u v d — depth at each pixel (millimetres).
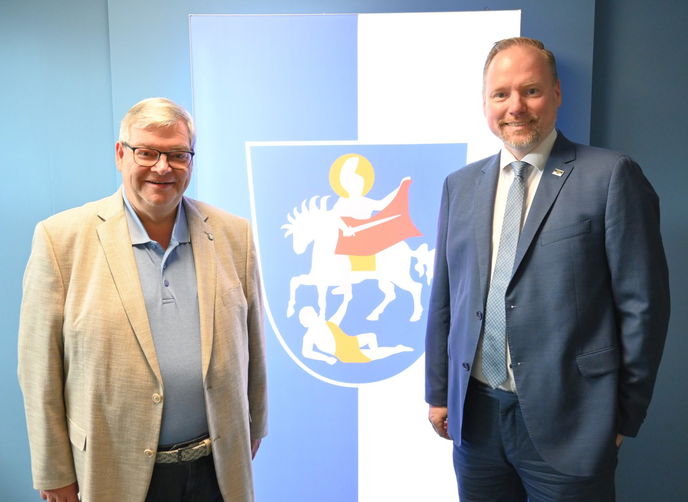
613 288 1309
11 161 2119
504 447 1436
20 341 1233
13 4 2055
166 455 1234
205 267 1296
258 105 1870
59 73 2078
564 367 1311
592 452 1305
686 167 2080
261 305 1513
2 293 2174
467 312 1451
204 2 1972
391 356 1936
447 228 1597
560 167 1361
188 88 1989
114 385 1177
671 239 2117
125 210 1275
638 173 1313
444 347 1628
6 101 2096
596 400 1310
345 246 1913
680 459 2203
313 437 1958
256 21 1844
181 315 1252
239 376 1324
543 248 1325
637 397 1312
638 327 1272
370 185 1899
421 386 1941
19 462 2252
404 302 1925
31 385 1222
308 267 1916
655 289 1269
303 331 1930
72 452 1254
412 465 1969
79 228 1231
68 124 2096
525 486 1469
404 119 1878
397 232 1913
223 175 1891
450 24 1844
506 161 1452
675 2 2021
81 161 2111
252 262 1437
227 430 1294
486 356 1424
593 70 2061
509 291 1355
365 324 1929
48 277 1194
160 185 1206
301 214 1904
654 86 2059
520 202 1395
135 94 1991
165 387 1215
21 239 2150
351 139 1886
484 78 1474
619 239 1271
